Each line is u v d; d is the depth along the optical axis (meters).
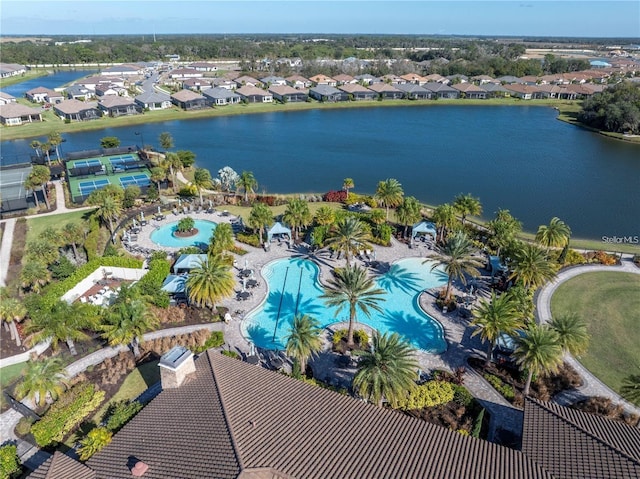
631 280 58.94
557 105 199.00
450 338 47.88
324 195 88.56
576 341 39.81
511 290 48.50
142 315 42.69
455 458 26.42
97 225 69.56
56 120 153.50
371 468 24.53
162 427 28.50
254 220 64.06
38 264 53.41
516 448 34.41
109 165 104.81
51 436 34.75
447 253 51.06
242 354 45.06
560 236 59.16
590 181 105.81
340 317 51.41
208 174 82.44
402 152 128.38
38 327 42.44
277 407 28.97
